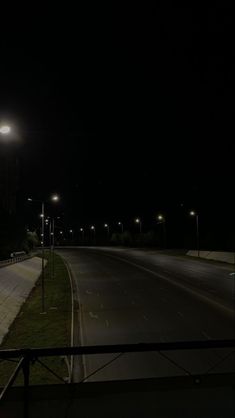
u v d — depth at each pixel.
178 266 62.16
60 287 44.66
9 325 26.25
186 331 24.62
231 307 31.20
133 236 132.50
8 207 84.25
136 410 5.06
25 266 55.69
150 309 31.59
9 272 42.19
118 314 30.05
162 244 118.56
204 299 34.94
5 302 30.56
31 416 4.98
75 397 5.31
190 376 5.71
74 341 22.89
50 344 22.19
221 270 54.91
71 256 96.44
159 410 5.07
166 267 61.56
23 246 84.31
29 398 5.27
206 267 59.03
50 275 56.69
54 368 16.86
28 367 4.92
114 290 42.06
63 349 4.91
